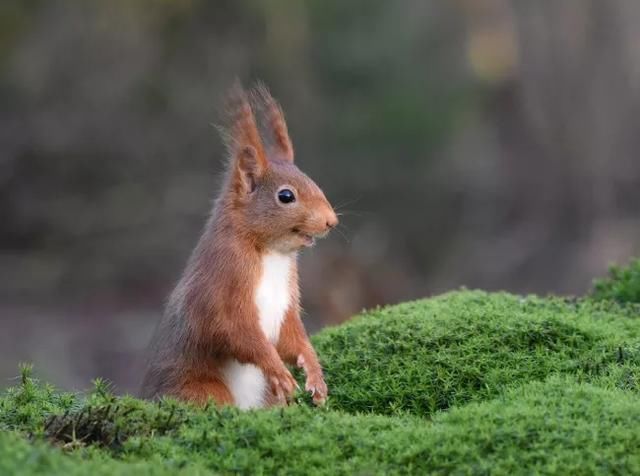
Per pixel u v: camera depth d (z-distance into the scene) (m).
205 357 6.43
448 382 6.33
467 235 24.78
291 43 24.28
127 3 23.06
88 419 5.42
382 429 5.34
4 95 22.36
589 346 6.55
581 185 24.91
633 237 23.67
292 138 24.06
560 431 5.09
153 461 4.97
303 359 6.52
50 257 21.28
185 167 22.89
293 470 4.99
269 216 6.45
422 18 26.03
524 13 25.84
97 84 22.75
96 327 18.59
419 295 23.11
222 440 5.17
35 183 22.03
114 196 22.19
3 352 17.25
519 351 6.52
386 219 24.56
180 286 6.59
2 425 5.50
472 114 25.94
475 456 4.98
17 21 22.75
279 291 6.55
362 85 25.02
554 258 23.89
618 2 25.27
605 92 25.31
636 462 4.88
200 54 23.53
